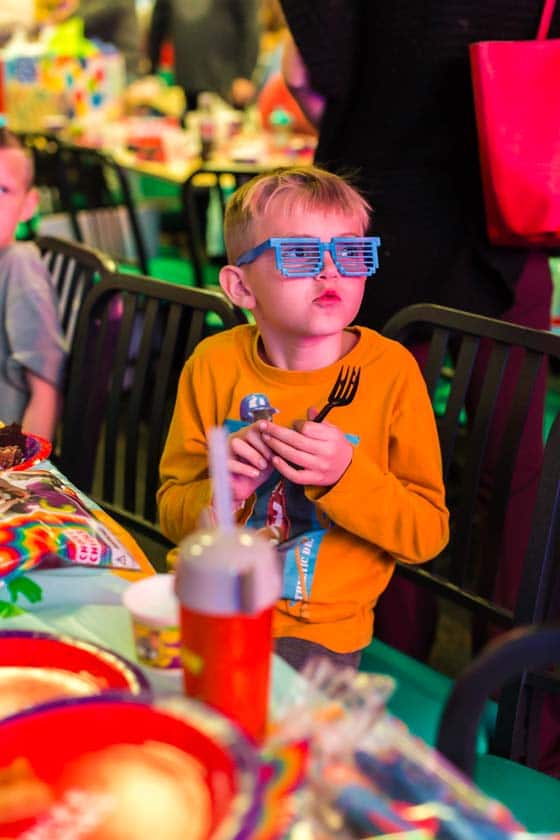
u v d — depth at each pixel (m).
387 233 1.71
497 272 1.67
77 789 0.58
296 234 1.21
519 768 1.09
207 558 0.61
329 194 1.23
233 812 0.53
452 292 1.69
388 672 1.29
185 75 4.02
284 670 0.74
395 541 1.18
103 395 1.76
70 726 0.61
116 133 3.85
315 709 0.66
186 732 0.60
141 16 4.66
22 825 0.55
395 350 1.28
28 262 1.86
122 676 0.71
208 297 1.44
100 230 3.52
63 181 3.38
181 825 0.55
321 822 0.58
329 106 1.75
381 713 0.67
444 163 1.66
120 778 0.58
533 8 1.59
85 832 0.55
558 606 1.24
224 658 0.62
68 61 3.98
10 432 1.16
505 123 1.54
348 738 0.63
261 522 1.25
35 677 0.73
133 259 3.65
